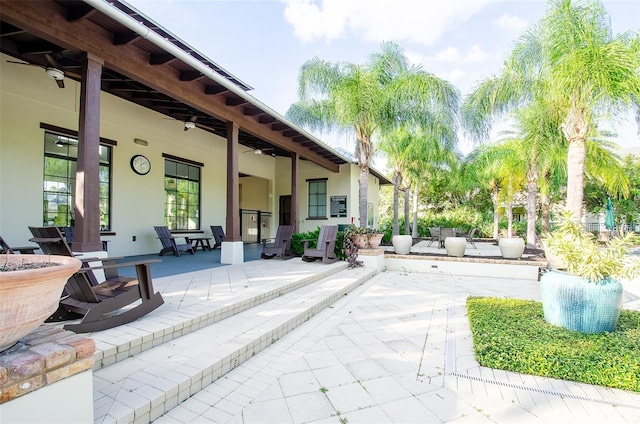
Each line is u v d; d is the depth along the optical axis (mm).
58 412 1437
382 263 7910
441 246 12281
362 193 8812
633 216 17094
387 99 8297
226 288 4375
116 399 1942
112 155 6945
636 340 2857
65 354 1457
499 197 15539
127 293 2980
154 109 7578
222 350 2680
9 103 5266
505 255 7406
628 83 4996
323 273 6000
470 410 2131
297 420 2006
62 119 5980
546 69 5895
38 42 4480
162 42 4023
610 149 11273
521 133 9156
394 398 2266
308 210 12492
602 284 3084
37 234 3072
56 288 1464
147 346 2660
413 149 11766
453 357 2922
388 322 3906
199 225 9328
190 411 2068
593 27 5371
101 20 3783
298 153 9383
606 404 2197
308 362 2814
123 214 7184
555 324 3307
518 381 2490
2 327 1257
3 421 1252
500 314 3721
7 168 5238
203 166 9430
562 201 16922
